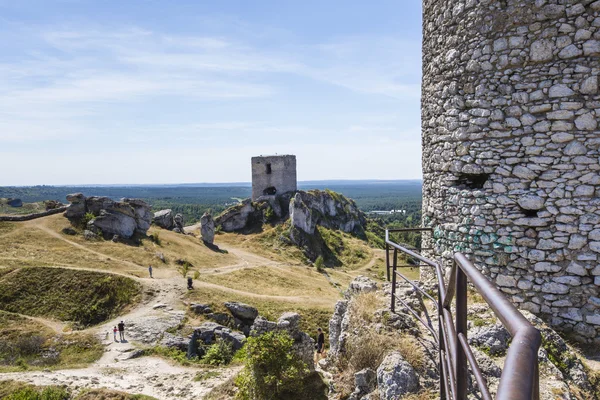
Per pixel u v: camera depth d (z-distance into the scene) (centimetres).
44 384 1482
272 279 3878
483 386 156
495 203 602
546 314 563
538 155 568
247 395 1180
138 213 4544
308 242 5503
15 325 2336
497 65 595
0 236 3578
